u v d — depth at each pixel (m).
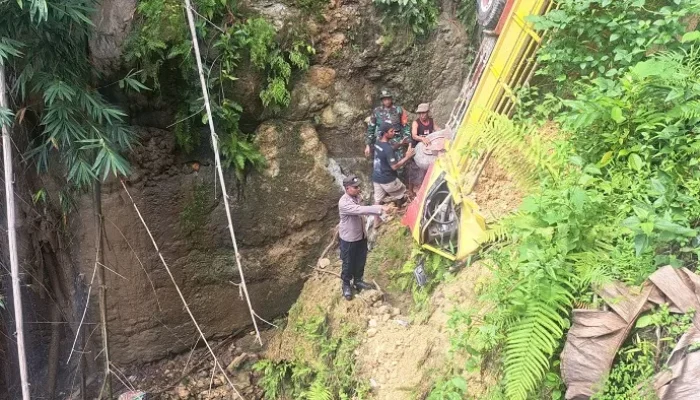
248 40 6.21
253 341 7.29
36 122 5.79
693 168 3.48
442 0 6.96
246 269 7.07
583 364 3.06
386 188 6.73
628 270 3.24
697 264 3.07
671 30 4.14
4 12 4.51
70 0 4.69
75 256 6.61
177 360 7.22
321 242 7.20
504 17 5.37
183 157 6.60
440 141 6.20
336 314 6.30
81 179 5.61
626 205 3.52
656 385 2.81
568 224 3.50
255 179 6.84
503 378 3.70
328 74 6.86
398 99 7.16
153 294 6.82
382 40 6.84
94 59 5.75
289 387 6.68
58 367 7.20
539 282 3.36
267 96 6.53
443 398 4.10
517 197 4.87
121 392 6.99
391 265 6.44
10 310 6.65
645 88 3.77
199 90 6.19
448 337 4.65
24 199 6.18
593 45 4.74
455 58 7.01
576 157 3.79
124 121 6.03
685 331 2.83
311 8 6.57
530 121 4.54
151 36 5.75
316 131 7.01
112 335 6.92
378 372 5.29
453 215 5.22
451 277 5.20
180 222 6.71
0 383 7.05
